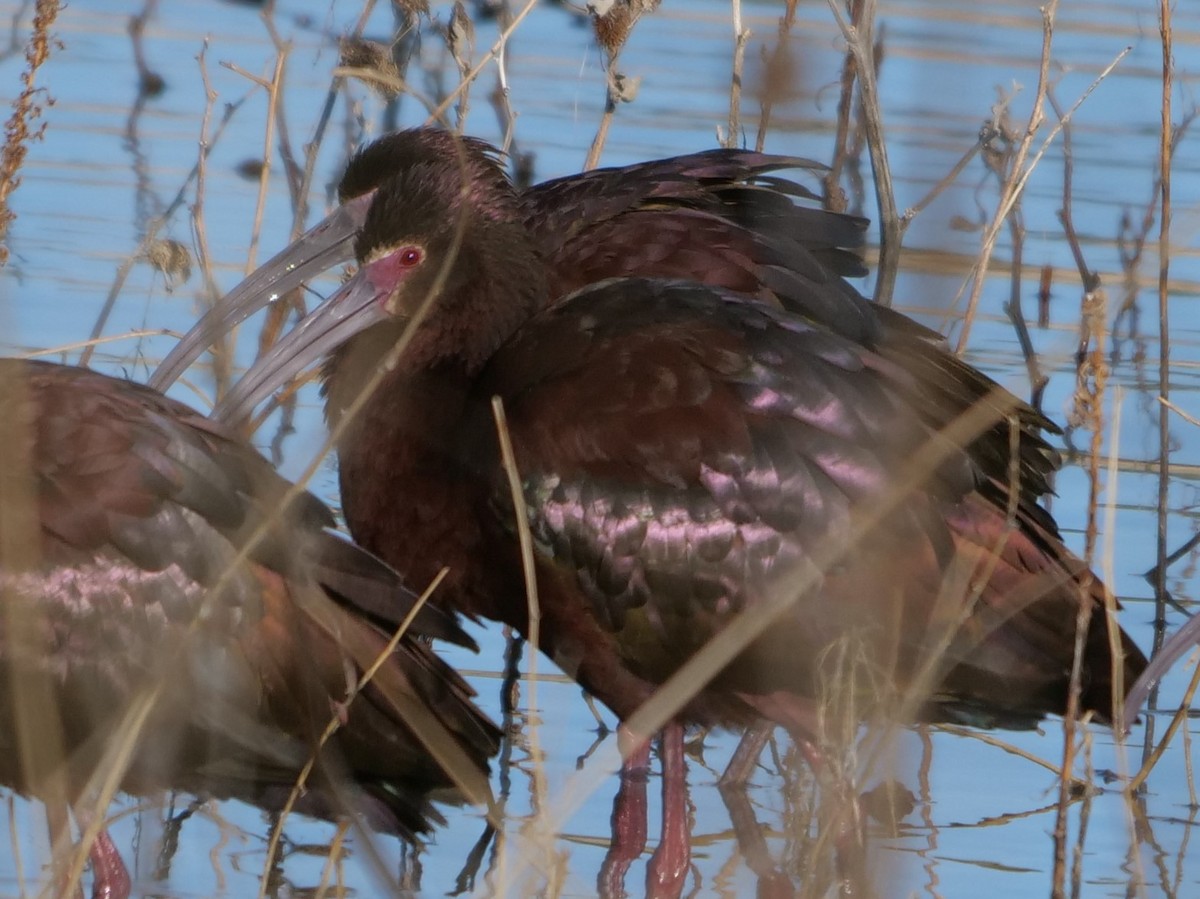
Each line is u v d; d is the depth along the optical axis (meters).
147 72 21.41
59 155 19.83
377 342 12.95
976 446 11.91
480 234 12.92
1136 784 12.18
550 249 13.40
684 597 11.52
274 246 18.19
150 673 10.84
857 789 9.99
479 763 11.38
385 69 15.36
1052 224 19.39
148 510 10.91
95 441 10.96
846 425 11.43
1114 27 22.23
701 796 12.41
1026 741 13.16
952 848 11.68
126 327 16.64
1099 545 15.10
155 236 16.47
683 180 13.66
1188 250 19.08
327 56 21.97
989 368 17.17
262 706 11.03
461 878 11.23
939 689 11.74
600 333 11.92
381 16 22.48
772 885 11.36
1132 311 18.06
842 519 11.32
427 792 11.34
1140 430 16.73
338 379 13.12
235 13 23.20
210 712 10.93
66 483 10.89
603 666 11.95
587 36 22.61
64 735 10.90
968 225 13.73
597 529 11.56
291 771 11.16
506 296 12.88
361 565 11.11
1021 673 11.76
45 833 11.31
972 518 11.66
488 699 13.44
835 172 15.88
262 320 17.06
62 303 17.03
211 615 10.91
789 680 11.49
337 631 10.96
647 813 12.50
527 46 22.23
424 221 12.91
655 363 11.68
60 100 20.92
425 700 11.16
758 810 12.27
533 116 20.52
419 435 12.39
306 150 17.00
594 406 11.66
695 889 11.62
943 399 11.98
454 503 12.13
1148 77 21.31
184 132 20.50
